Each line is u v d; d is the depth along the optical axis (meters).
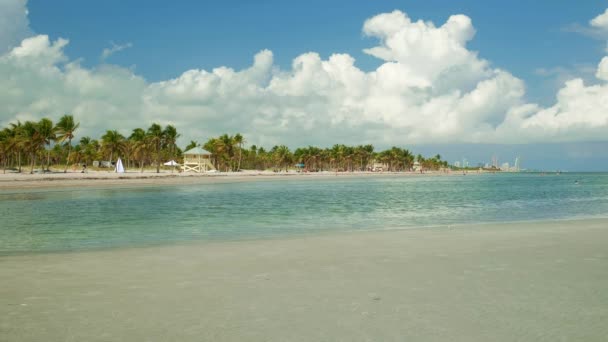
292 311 6.69
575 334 5.69
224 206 33.78
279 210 30.47
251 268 10.00
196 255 11.91
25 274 9.48
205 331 5.88
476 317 6.36
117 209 30.69
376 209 31.41
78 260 11.25
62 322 6.26
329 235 16.25
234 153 161.25
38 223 22.14
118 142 126.56
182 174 114.88
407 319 6.29
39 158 153.25
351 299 7.31
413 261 10.66
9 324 6.17
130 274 9.44
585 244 13.30
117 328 6.01
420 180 129.12
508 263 10.30
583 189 67.81
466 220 23.59
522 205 34.97
